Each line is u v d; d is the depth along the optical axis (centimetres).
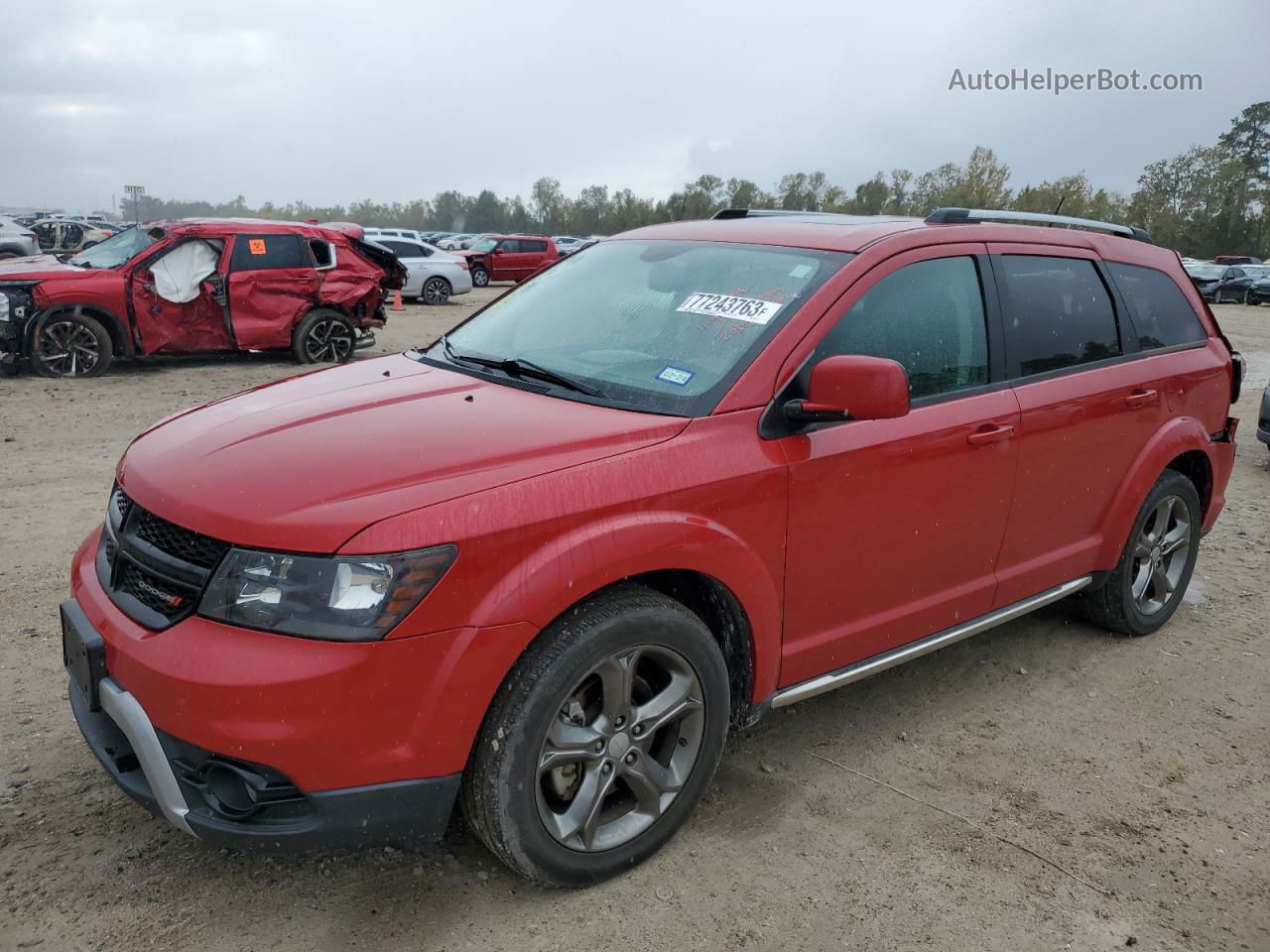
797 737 360
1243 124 9331
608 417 279
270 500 235
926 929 261
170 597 238
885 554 322
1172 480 444
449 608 230
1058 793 330
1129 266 431
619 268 371
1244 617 496
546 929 254
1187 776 345
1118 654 446
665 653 268
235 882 266
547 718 245
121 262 1129
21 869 267
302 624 222
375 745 228
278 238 1182
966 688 406
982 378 350
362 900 261
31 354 1048
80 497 611
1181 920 270
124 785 246
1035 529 378
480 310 402
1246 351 1728
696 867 281
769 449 284
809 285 313
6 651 393
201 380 1100
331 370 362
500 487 241
